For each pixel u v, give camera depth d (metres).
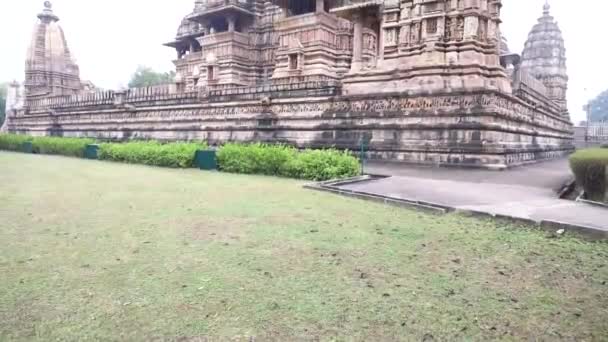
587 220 6.57
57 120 37.78
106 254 5.11
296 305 3.74
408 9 18.23
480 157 15.18
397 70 18.25
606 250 5.39
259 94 22.61
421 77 17.36
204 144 19.92
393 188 10.30
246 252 5.22
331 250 5.34
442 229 6.47
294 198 9.27
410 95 17.11
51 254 5.09
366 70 19.36
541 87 30.72
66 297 3.85
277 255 5.12
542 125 23.14
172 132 27.28
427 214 7.64
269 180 12.84
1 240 5.68
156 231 6.23
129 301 3.78
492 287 4.20
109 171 15.53
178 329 3.30
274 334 3.25
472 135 15.45
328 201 8.91
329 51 26.91
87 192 10.03
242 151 15.46
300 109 20.91
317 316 3.54
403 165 16.22
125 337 3.19
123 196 9.45
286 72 27.33
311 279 4.35
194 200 8.95
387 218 7.25
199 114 25.80
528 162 18.80
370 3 19.12
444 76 17.06
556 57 37.97
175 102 27.19
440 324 3.44
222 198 9.23
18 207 8.02
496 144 15.12
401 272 4.59
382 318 3.53
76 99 35.81
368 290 4.09
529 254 5.24
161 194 9.78
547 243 5.70
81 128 35.03
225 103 24.19
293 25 27.27
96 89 53.53
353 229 6.43
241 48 33.31
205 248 5.37
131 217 7.19
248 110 23.25
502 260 5.01
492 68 17.00
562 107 38.28
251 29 34.03
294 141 20.70
